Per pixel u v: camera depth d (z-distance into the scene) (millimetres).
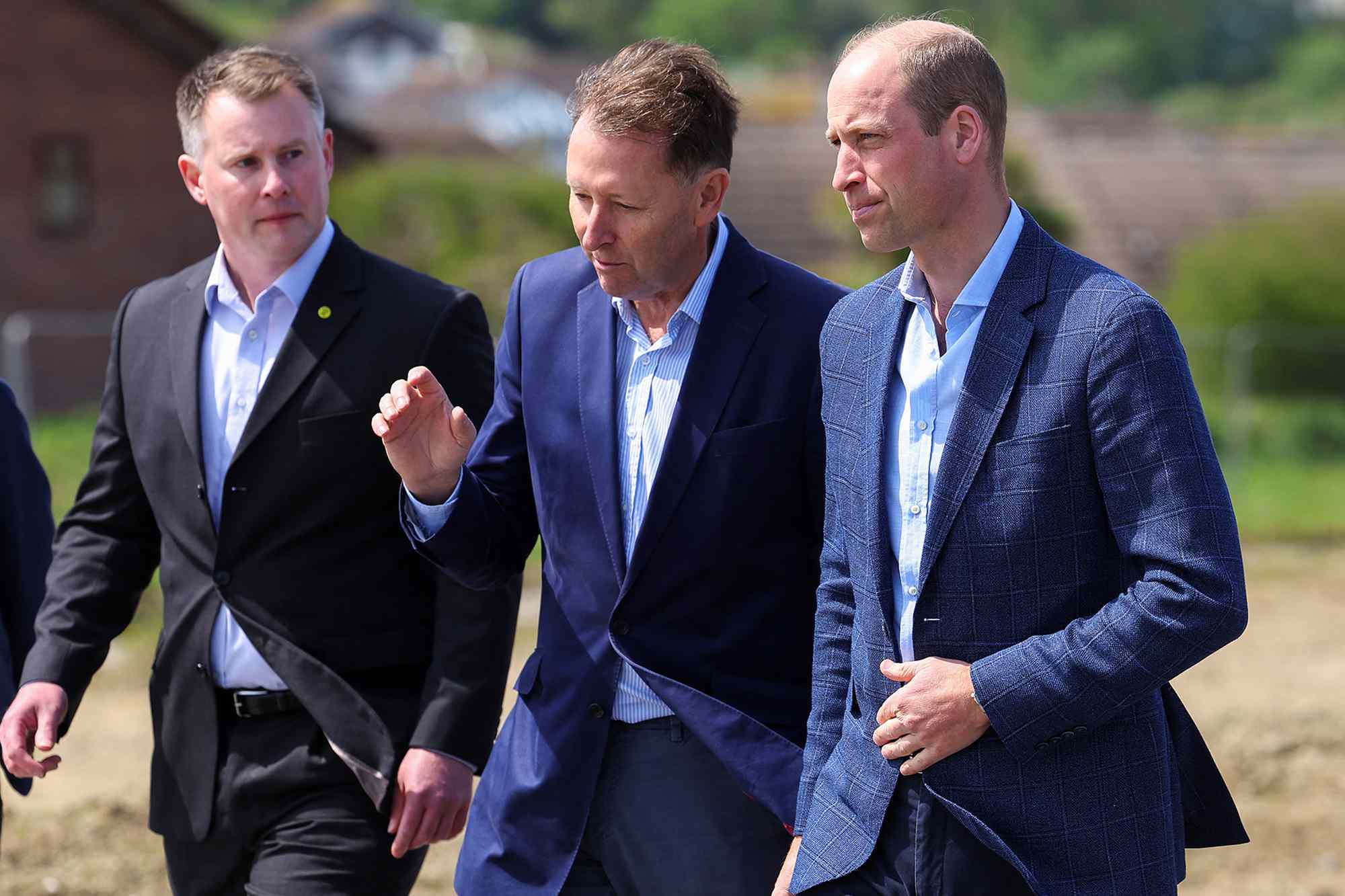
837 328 10664
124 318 13203
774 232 102375
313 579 12406
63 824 21031
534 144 114375
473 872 11680
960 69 9414
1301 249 83938
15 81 76812
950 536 9508
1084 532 9367
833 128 9625
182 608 12633
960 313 9719
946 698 9359
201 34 78500
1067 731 9242
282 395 12398
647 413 11539
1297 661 32719
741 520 11344
